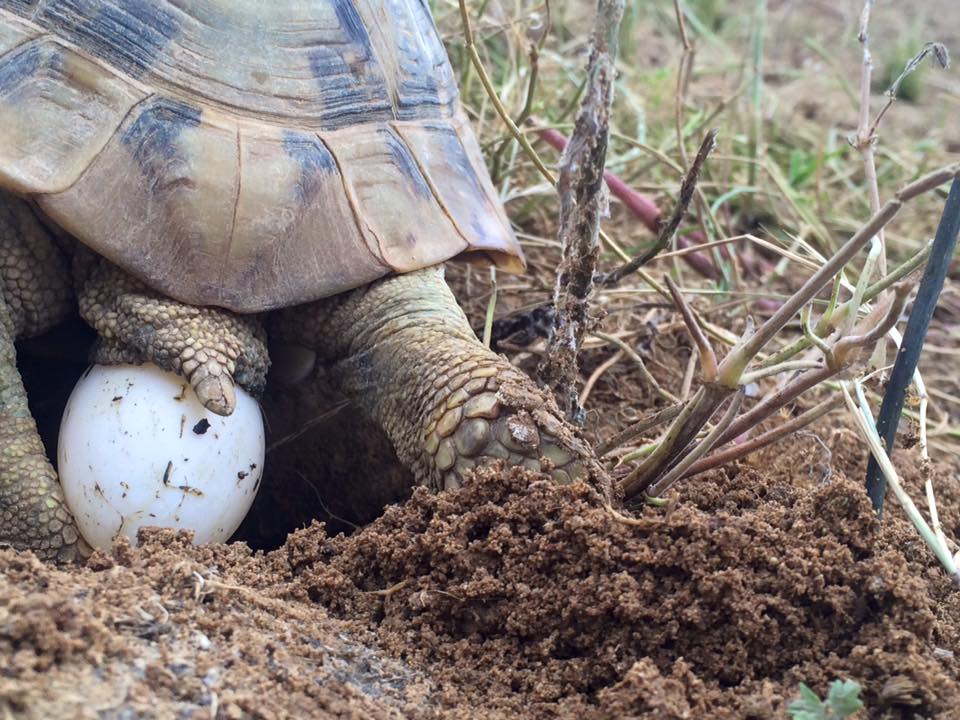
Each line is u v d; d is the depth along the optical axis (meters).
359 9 0.37
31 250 0.35
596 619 0.32
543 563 0.33
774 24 0.89
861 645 0.32
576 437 0.34
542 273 0.47
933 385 0.46
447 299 0.36
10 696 0.28
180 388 0.34
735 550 0.32
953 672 0.32
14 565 0.31
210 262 0.34
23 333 0.35
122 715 0.29
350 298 0.36
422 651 0.32
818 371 0.33
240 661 0.30
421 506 0.34
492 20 0.54
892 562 0.32
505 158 0.48
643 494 0.34
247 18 0.35
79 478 0.34
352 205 0.35
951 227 0.34
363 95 0.36
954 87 0.78
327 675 0.31
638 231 0.52
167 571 0.32
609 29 0.33
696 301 0.46
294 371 0.38
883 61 0.81
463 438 0.34
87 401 0.34
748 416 0.34
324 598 0.33
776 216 0.53
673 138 0.56
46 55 0.34
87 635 0.29
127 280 0.34
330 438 0.39
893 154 0.62
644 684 0.31
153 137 0.34
